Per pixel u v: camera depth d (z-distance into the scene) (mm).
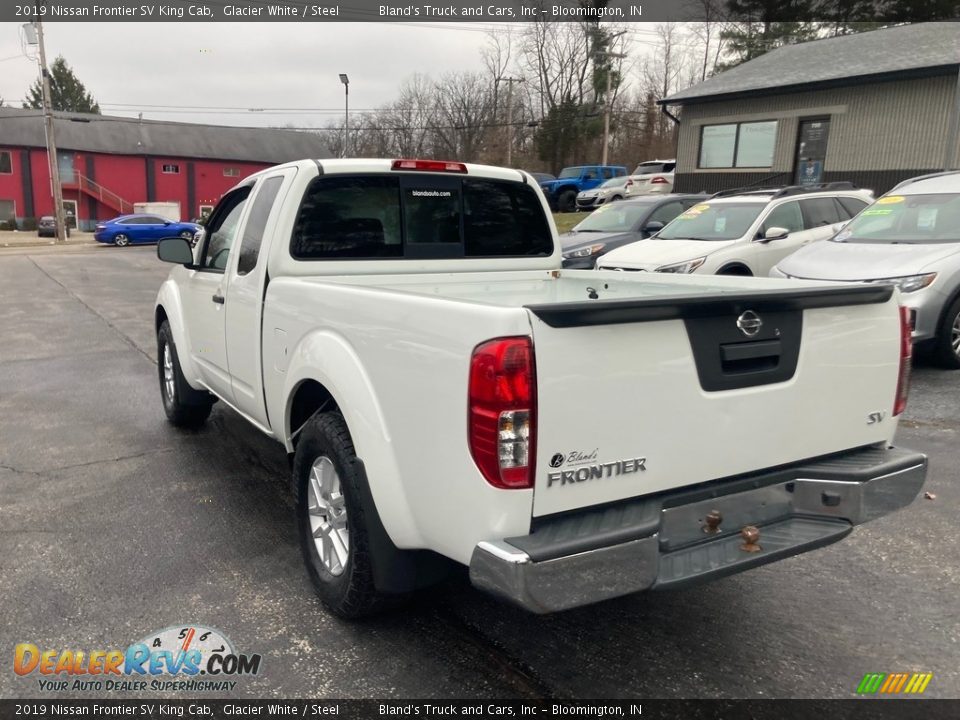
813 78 20688
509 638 3125
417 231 4309
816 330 2861
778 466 2863
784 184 22062
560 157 48281
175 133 57531
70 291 16359
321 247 4008
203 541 4020
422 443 2580
